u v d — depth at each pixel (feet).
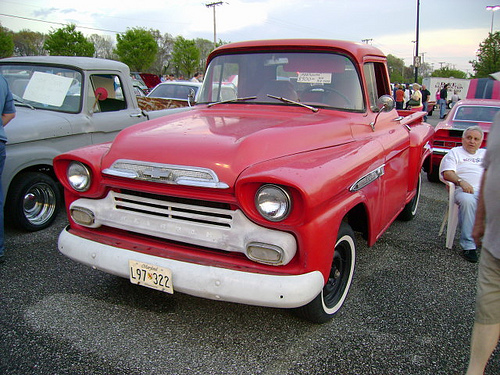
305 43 11.81
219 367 8.26
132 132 9.76
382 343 9.15
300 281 7.67
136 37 171.94
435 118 76.84
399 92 53.67
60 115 16.12
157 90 37.50
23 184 14.47
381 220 11.55
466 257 13.94
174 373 8.05
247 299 7.72
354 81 11.68
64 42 154.10
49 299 10.56
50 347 8.70
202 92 13.15
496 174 6.93
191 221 8.38
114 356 8.48
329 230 8.08
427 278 12.47
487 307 7.25
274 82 12.04
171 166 8.32
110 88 18.04
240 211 7.95
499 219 6.96
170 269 8.15
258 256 7.79
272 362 8.45
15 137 14.17
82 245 9.26
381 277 12.42
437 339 9.37
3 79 12.32
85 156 9.27
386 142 11.60
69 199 9.96
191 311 10.21
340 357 8.65
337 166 8.52
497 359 8.84
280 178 7.29
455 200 14.64
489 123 26.05
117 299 10.66
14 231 15.20
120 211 9.11
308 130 9.64
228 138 8.74
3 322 9.51
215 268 7.95
